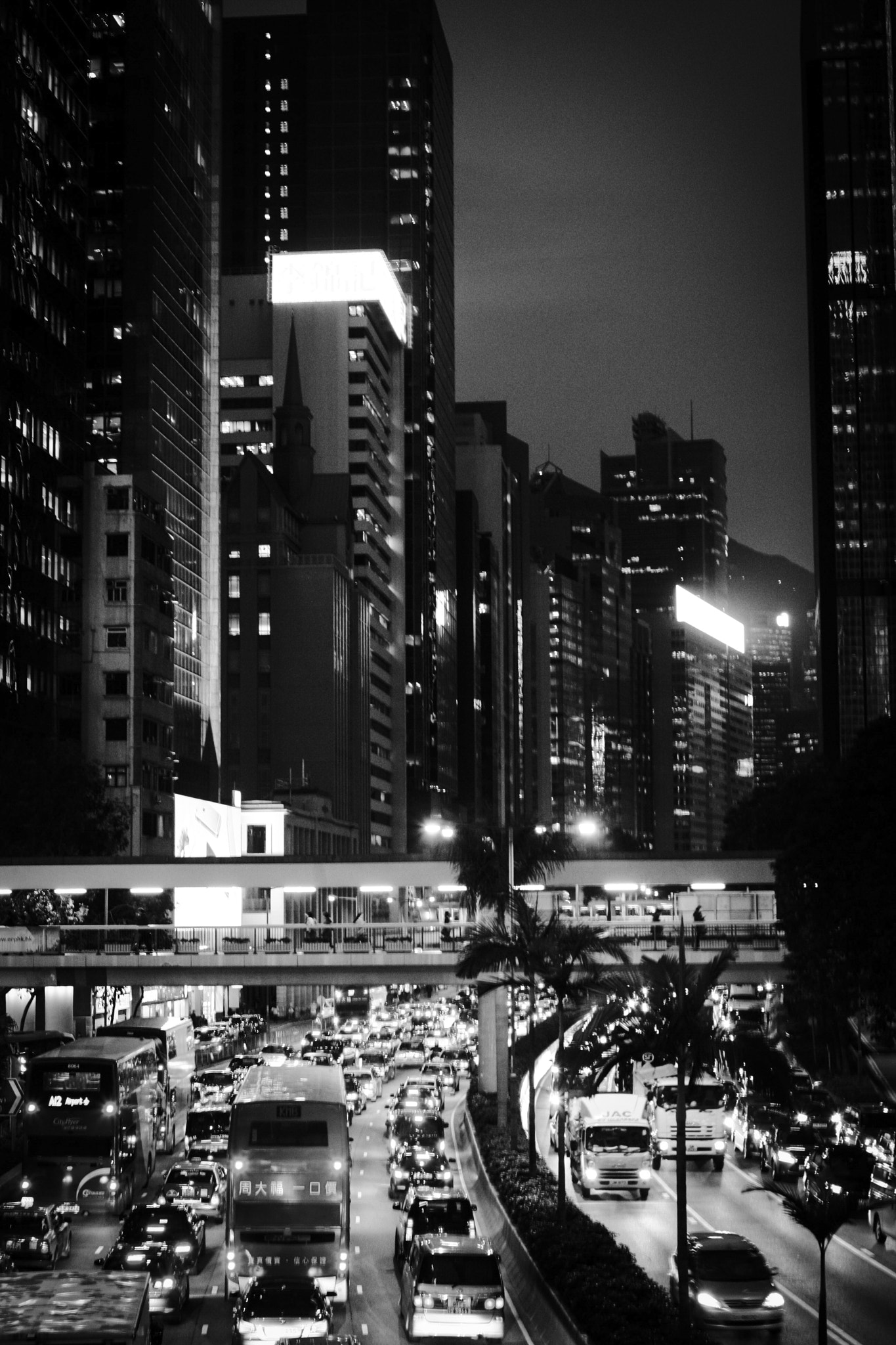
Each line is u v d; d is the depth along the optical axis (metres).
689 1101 75.88
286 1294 42.31
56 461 193.12
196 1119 82.94
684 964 50.44
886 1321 45.47
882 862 93.12
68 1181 64.69
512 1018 109.44
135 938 141.88
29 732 180.12
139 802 188.88
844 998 95.44
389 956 101.75
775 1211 65.44
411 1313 44.47
